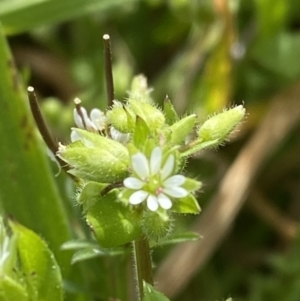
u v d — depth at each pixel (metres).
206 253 0.13
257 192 0.15
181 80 0.16
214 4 0.15
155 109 0.07
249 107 0.16
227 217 0.14
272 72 0.16
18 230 0.08
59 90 0.17
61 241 0.10
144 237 0.08
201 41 0.16
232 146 0.16
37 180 0.10
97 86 0.16
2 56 0.10
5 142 0.11
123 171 0.07
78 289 0.10
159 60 0.18
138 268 0.08
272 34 0.16
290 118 0.15
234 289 0.15
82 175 0.07
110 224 0.07
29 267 0.08
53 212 0.10
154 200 0.07
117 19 0.17
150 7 0.17
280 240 0.15
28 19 0.13
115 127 0.07
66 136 0.14
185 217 0.14
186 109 0.16
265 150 0.15
